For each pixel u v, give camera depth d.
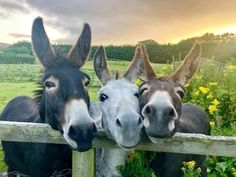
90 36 0.96
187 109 1.33
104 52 0.98
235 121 1.72
